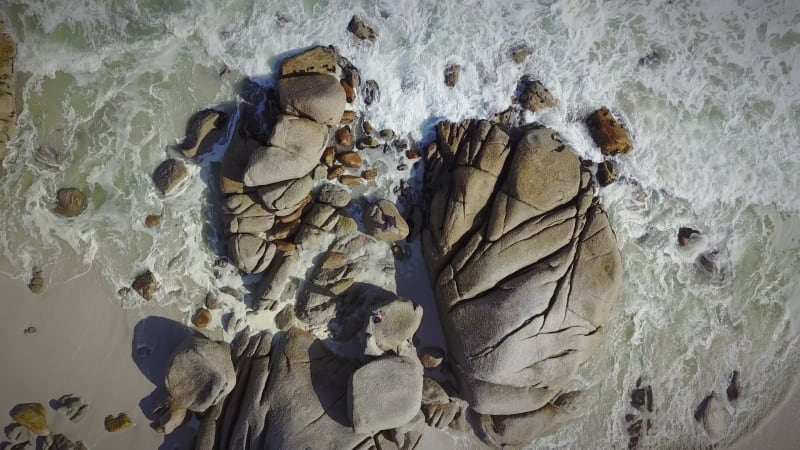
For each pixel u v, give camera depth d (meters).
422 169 9.08
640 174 9.41
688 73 9.41
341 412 8.52
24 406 8.59
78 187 8.85
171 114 8.86
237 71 8.80
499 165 8.62
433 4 8.82
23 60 8.70
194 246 8.96
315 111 8.24
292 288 8.95
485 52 8.92
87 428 8.76
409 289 9.19
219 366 8.39
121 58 8.80
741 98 9.59
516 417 9.04
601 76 9.18
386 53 8.82
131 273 8.90
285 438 8.20
